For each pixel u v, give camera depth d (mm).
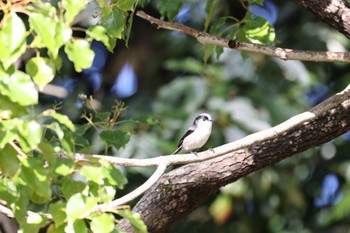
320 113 8906
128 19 9797
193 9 17266
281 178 17094
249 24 9836
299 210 18500
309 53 9125
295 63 17172
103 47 18547
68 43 6441
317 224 18359
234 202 16781
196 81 16875
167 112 16547
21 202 6781
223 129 16031
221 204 16516
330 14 9320
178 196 9523
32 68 6383
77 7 6371
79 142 9164
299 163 17828
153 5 17281
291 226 18422
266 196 17484
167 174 9672
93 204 6582
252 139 8750
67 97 16938
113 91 18375
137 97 17766
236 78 16953
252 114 16250
